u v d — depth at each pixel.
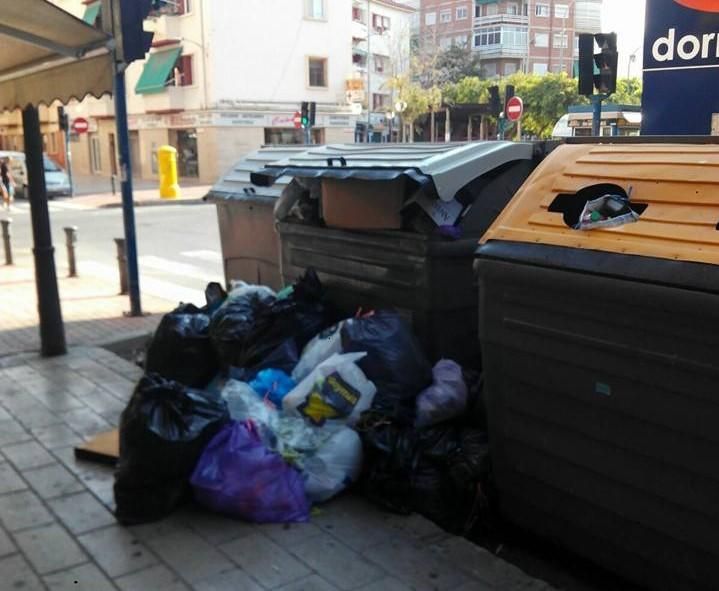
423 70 55.41
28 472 3.96
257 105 34.94
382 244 4.37
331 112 37.62
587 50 12.24
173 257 13.20
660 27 5.88
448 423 3.79
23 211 23.06
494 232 3.03
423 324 4.21
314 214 5.00
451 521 3.44
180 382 4.55
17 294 9.38
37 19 4.32
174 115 36.12
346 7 37.31
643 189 2.74
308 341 4.38
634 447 2.59
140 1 4.66
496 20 76.44
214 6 33.03
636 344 2.51
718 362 2.30
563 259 2.69
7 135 46.66
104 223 19.41
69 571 3.02
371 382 3.78
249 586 2.90
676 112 5.90
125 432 3.36
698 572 2.52
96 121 42.19
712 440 2.37
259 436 3.47
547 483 2.94
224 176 7.27
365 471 3.61
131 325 7.50
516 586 2.91
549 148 4.43
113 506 3.56
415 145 4.77
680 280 2.36
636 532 2.67
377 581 2.93
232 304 4.64
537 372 2.86
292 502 3.39
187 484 3.42
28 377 5.62
